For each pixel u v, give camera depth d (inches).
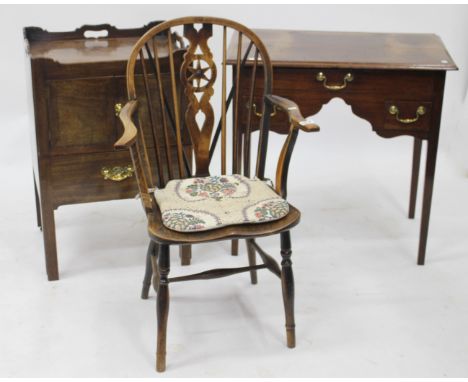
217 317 102.2
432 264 116.6
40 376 90.0
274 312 103.5
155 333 98.7
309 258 117.6
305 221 129.6
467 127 147.4
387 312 103.7
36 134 102.5
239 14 144.5
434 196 140.0
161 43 114.5
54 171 105.7
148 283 104.0
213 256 118.6
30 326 99.5
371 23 147.5
